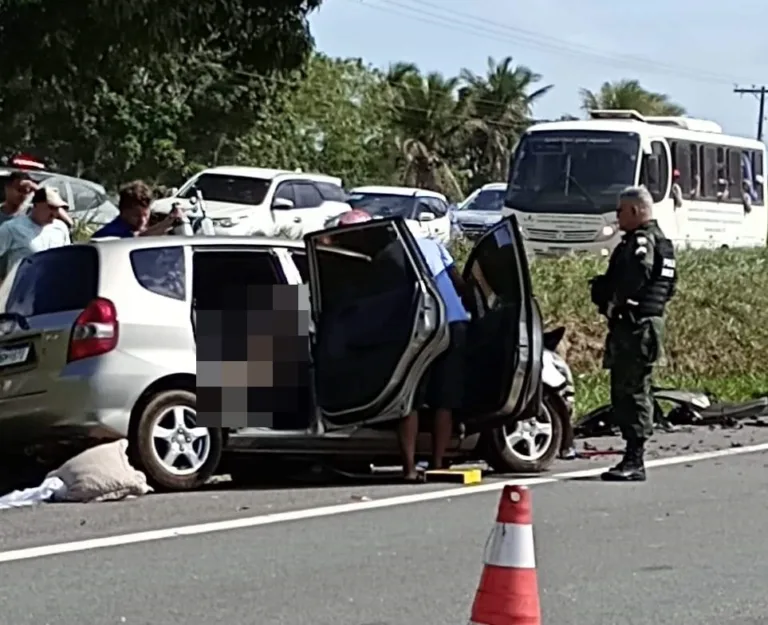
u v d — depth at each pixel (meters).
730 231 31.45
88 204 23.72
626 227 10.82
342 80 62.06
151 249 10.05
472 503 9.77
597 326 17.83
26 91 24.12
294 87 42.94
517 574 5.38
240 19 20.83
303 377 10.21
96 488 9.51
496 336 10.44
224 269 10.20
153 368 9.77
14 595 7.15
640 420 10.81
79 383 9.62
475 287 10.63
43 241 11.65
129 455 9.84
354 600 7.12
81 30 20.00
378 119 65.94
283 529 8.84
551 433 11.26
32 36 19.94
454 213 30.20
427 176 68.81
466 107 72.62
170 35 20.12
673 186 28.64
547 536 8.73
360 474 11.10
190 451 9.97
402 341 10.15
